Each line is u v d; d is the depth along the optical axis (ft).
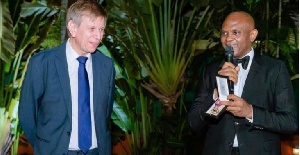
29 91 9.25
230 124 9.39
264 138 9.34
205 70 10.05
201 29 17.13
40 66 9.12
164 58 16.71
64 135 9.04
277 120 8.96
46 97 9.11
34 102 9.34
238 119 9.34
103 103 9.39
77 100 9.19
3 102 14.90
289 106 9.18
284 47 17.88
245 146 9.26
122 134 18.42
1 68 14.87
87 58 9.31
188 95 18.38
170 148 16.88
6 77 15.56
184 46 17.37
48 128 9.09
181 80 17.15
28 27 15.08
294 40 17.92
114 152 19.70
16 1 15.23
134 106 17.13
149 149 16.94
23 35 14.98
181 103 17.52
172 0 17.93
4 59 13.99
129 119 16.97
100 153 9.34
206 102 9.39
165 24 16.89
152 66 16.72
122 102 16.75
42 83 9.13
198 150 17.47
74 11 8.83
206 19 18.07
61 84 9.06
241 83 9.44
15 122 15.35
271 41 17.89
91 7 8.78
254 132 9.31
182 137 17.33
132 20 16.46
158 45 16.75
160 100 17.12
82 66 9.20
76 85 9.24
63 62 9.17
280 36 17.70
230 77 8.68
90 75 9.40
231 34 9.22
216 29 17.67
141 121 17.49
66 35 15.38
